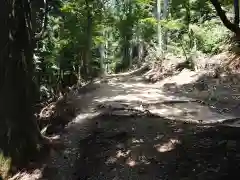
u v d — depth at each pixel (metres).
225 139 6.23
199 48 16.92
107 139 7.12
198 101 10.46
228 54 14.95
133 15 24.30
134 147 6.56
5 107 6.62
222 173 5.14
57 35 17.91
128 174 5.73
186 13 17.97
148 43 25.08
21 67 6.77
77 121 8.72
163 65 17.28
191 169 5.46
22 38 6.74
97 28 18.78
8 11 6.55
